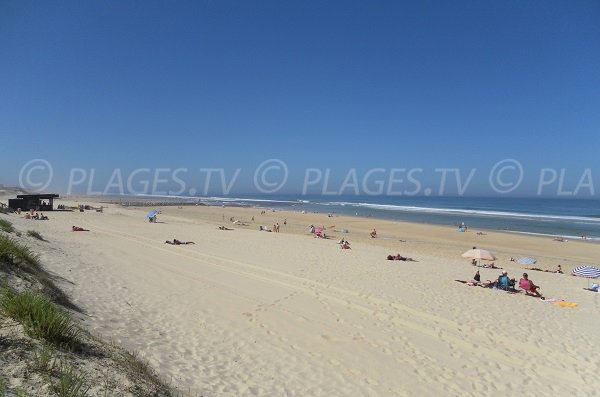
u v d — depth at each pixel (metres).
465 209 82.62
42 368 3.83
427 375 7.12
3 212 31.36
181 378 5.55
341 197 161.38
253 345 7.66
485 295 13.50
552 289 15.57
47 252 13.01
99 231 25.23
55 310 5.12
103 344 5.34
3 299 5.14
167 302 9.91
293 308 10.45
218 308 9.90
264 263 16.77
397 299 12.05
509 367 7.77
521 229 45.56
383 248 26.25
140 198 118.94
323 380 6.46
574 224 51.62
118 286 10.73
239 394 5.50
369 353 7.86
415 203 110.88
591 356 8.52
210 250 19.80
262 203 105.06
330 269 16.36
